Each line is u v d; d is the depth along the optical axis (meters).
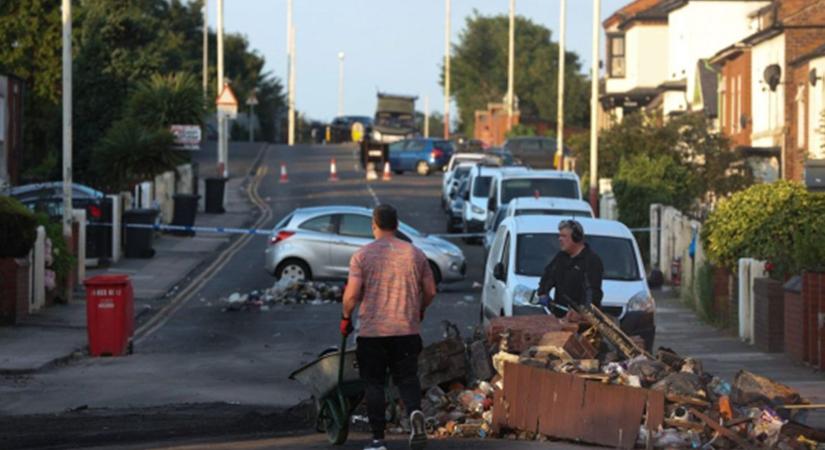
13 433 33.41
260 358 51.16
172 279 79.00
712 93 135.75
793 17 106.81
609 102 182.00
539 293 38.69
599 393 29.81
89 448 30.83
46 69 139.62
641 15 173.75
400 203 136.12
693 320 63.34
